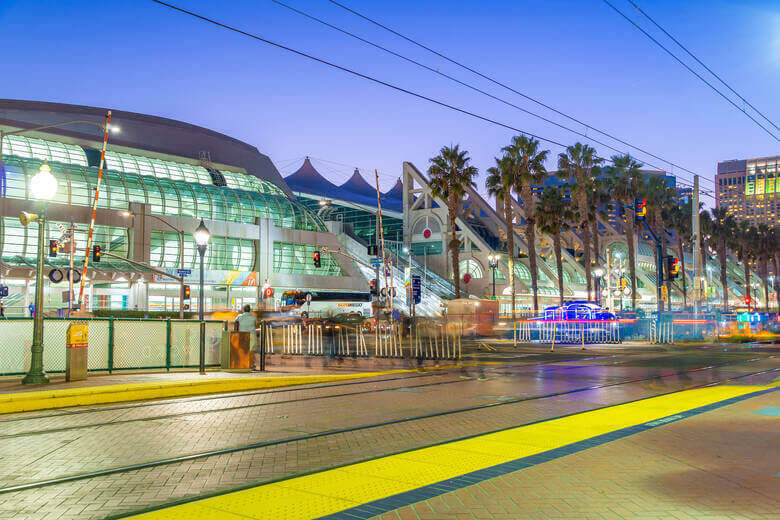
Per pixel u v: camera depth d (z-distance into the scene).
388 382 17.38
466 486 6.56
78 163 63.09
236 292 68.69
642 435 9.26
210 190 69.88
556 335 42.38
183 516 5.74
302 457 8.24
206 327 20.17
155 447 8.94
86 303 56.50
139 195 62.22
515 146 61.25
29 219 15.47
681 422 10.34
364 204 115.56
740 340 40.66
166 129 81.06
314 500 6.17
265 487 6.71
